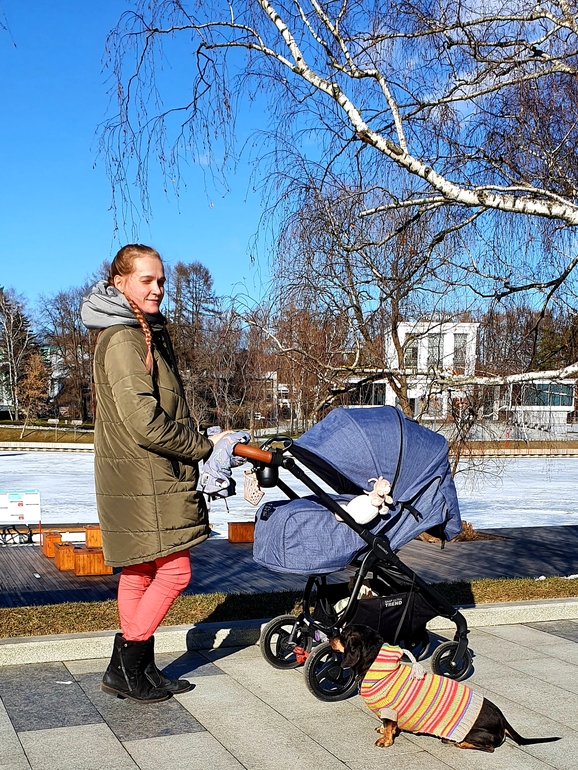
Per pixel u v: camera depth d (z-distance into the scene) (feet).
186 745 13.46
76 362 248.93
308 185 33.58
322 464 17.06
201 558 40.29
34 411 249.55
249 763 12.82
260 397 75.20
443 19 22.26
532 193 23.80
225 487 14.92
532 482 108.88
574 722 15.07
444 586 26.86
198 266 182.39
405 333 40.91
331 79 19.90
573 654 19.85
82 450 194.18
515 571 36.35
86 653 18.45
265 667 18.08
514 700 16.24
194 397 117.39
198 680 17.04
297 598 24.49
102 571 35.63
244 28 20.12
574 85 26.99
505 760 13.29
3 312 258.78
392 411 17.34
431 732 13.48
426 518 16.92
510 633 22.04
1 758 12.75
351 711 15.39
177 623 21.45
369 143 18.47
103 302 14.46
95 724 14.33
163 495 14.32
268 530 15.94
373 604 15.83
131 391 13.79
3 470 121.70
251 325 39.06
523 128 26.91
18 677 17.01
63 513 69.15
